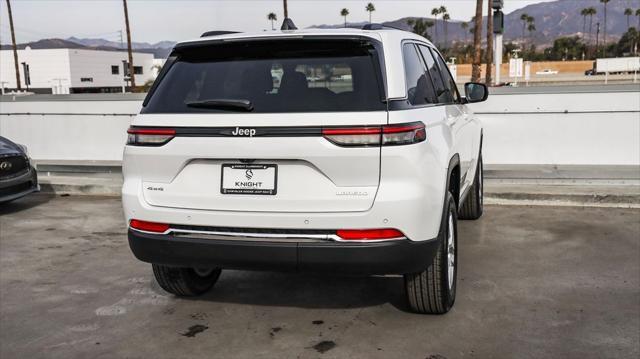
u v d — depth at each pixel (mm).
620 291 4293
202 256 3338
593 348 3375
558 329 3643
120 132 10047
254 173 3236
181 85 3451
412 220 3154
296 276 4750
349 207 3137
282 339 3594
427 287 3643
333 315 3943
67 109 10180
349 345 3480
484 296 4227
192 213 3334
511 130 8430
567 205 7145
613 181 7645
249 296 4336
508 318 3824
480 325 3721
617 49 128000
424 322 3785
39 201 8172
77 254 5566
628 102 8070
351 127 3072
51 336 3709
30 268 5133
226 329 3762
